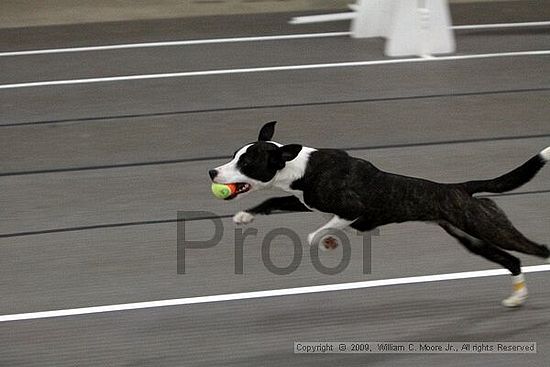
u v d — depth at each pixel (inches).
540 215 455.2
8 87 684.7
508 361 321.1
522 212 459.2
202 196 482.9
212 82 692.7
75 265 406.3
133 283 388.8
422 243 426.3
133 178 510.0
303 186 326.0
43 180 508.7
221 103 641.6
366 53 778.2
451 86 680.4
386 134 576.7
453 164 524.7
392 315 358.0
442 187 332.5
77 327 350.9
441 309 362.6
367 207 324.5
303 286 384.8
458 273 395.9
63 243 428.5
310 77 705.0
